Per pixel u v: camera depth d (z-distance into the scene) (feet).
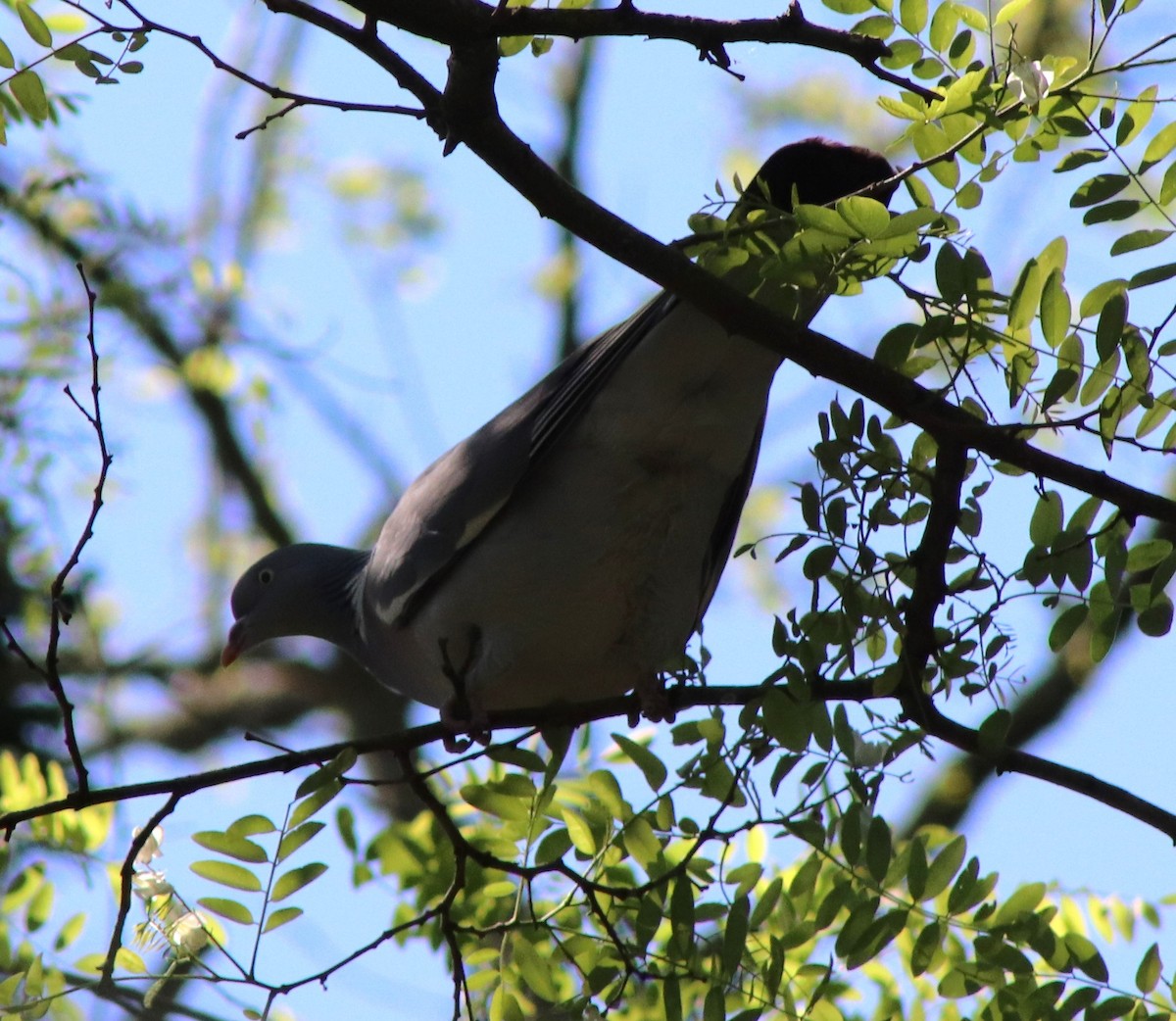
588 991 24.88
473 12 20.56
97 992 24.12
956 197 22.35
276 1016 28.81
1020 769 24.88
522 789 25.84
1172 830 24.44
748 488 32.81
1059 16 33.76
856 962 23.12
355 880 28.94
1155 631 23.09
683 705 28.78
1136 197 22.91
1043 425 22.04
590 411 29.60
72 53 22.93
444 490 31.35
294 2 21.80
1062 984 24.45
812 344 22.31
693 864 26.81
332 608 40.24
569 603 30.89
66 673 59.16
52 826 29.63
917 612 24.00
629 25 21.26
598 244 22.03
